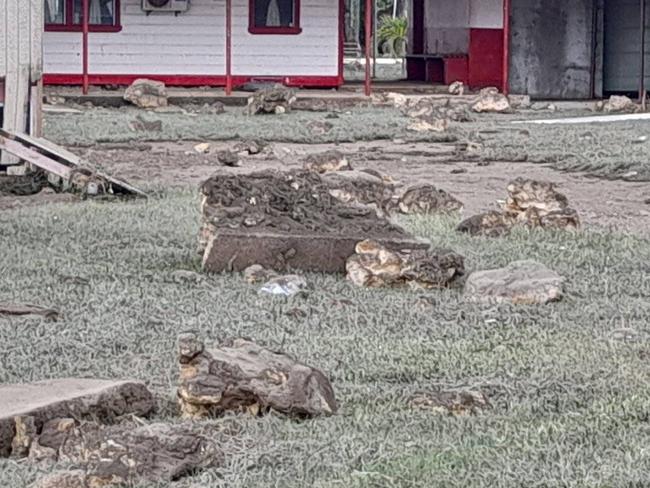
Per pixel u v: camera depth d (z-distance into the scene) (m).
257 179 11.30
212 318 9.16
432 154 21.61
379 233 10.84
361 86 36.38
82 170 15.84
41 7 18.06
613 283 10.49
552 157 20.70
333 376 7.68
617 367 7.89
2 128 17.73
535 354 8.24
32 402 6.57
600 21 35.75
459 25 37.38
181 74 34.84
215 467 5.95
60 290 10.05
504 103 31.70
